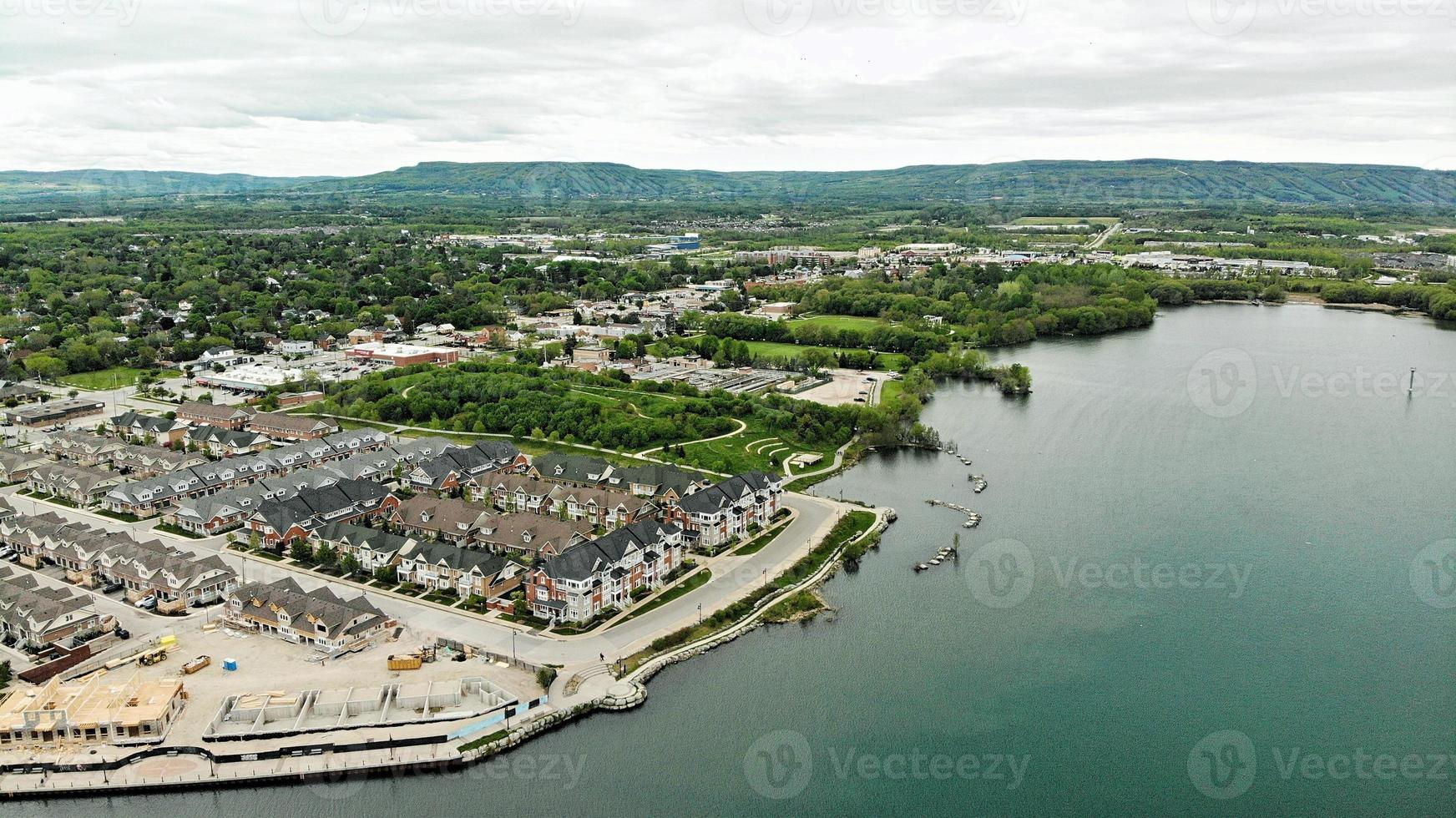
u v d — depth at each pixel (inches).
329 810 5438.0
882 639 7130.9
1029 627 7268.7
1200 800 5438.0
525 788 5575.8
